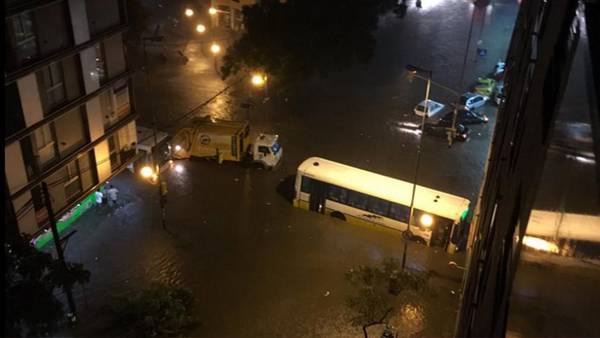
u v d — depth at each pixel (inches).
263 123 1567.4
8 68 777.6
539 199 141.4
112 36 961.5
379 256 1092.5
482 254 409.7
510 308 145.9
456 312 964.0
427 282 1022.4
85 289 978.1
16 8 764.0
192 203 1221.7
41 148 882.8
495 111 1680.6
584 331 96.2
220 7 2159.2
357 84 1827.0
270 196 1258.6
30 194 876.6
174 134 1486.2
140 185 1259.8
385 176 1255.5
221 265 1053.8
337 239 1132.5
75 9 869.2
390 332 871.7
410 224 1103.0
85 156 988.6
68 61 893.8
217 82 1795.0
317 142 1486.2
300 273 1043.3
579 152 112.2
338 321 944.3
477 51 2066.9
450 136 1478.8
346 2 1438.2
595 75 114.7
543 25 363.9
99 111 980.6
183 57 1915.6
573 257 106.0
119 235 1111.6
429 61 2031.3
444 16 2481.5
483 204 762.2
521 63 598.2
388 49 2122.3
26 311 677.9
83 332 877.2
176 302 888.9
